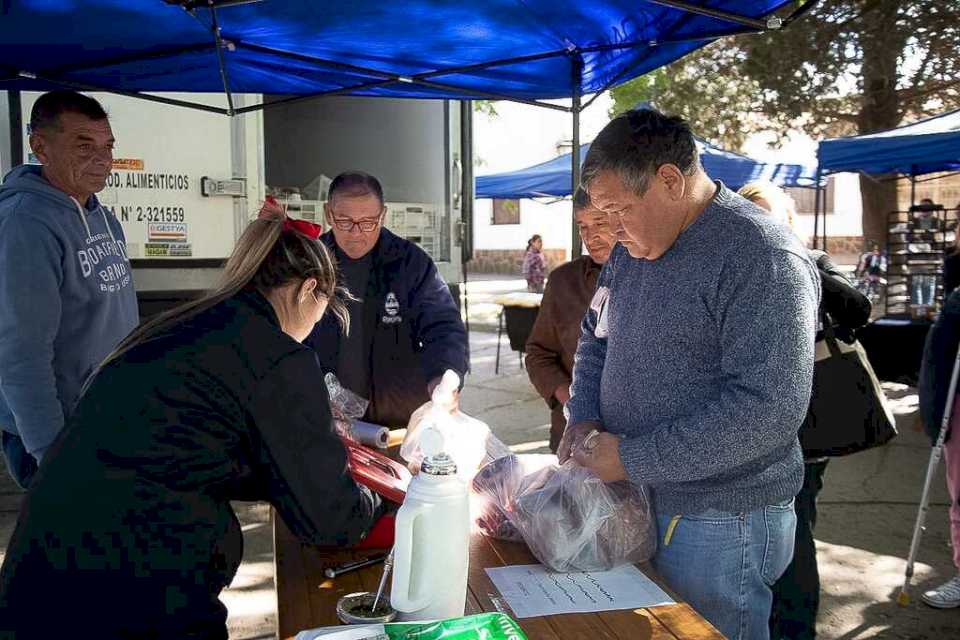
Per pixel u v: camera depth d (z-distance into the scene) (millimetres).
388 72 3387
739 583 1646
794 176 11141
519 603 1399
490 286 22188
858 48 13539
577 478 1599
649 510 1670
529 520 1561
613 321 1770
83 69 3070
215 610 1271
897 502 4699
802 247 1583
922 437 6199
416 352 2867
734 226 1539
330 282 1412
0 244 2316
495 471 1759
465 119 5312
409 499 1229
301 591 1438
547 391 2916
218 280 1407
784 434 1469
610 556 1552
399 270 2850
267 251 1370
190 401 1220
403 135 5391
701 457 1479
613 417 1747
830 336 2383
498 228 27766
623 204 1558
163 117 4156
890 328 6801
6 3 2420
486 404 7582
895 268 12078
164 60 3080
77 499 1207
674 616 1350
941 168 10188
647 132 1525
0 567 1320
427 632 1079
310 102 5504
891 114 14102
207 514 1246
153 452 1205
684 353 1594
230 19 2623
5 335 2277
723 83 15867
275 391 1254
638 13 2680
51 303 2332
